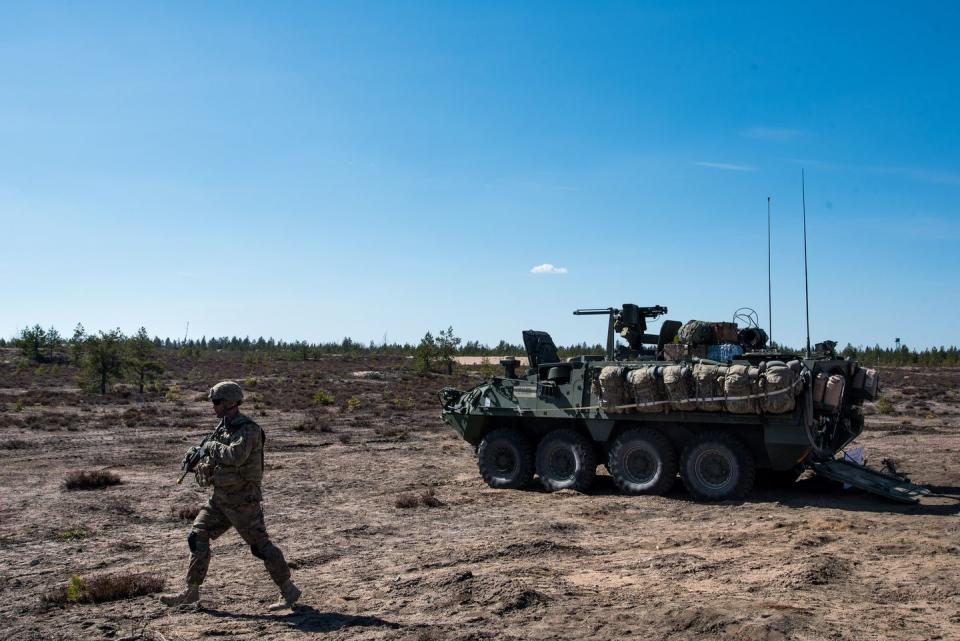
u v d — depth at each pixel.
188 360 82.19
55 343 69.88
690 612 6.42
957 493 13.38
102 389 42.22
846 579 7.57
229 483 6.63
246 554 9.37
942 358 84.62
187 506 12.59
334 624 6.44
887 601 6.84
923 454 19.16
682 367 13.12
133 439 23.56
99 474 14.82
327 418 31.72
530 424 15.14
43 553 9.52
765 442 12.60
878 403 37.25
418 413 35.00
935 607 6.61
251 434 6.65
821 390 12.62
